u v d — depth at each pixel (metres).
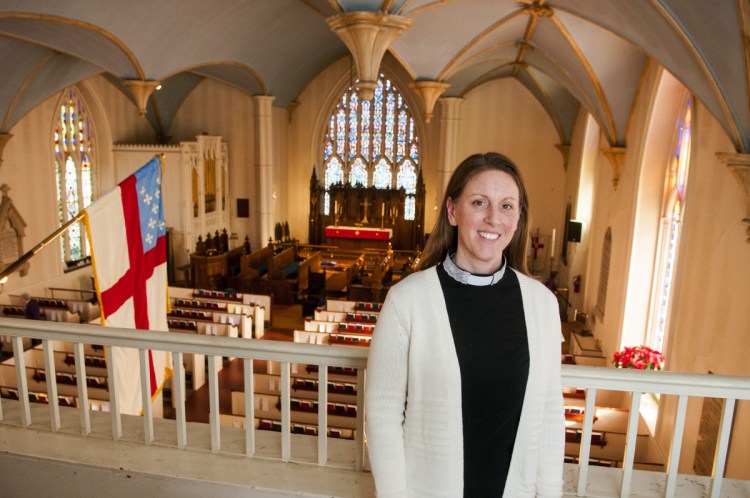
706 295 6.90
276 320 15.72
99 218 4.82
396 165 22.70
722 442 2.71
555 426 2.11
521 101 20.03
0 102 12.52
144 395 3.15
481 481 1.99
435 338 1.95
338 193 22.92
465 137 20.75
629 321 10.48
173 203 18.70
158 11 11.14
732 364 6.01
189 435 3.31
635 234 10.15
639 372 2.64
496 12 10.66
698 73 6.02
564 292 17.19
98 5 9.77
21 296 14.14
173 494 2.96
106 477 3.04
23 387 3.35
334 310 13.95
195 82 21.16
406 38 11.59
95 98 17.44
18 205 14.73
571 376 2.66
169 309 5.97
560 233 20.22
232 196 22.17
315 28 16.89
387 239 22.27
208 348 2.97
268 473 2.95
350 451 3.13
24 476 3.16
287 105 21.91
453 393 1.94
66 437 3.30
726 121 5.86
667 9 5.81
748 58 5.14
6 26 9.56
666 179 9.71
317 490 2.82
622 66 10.16
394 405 2.00
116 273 5.05
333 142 22.95
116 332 3.07
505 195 1.93
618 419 8.42
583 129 16.16
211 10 12.36
